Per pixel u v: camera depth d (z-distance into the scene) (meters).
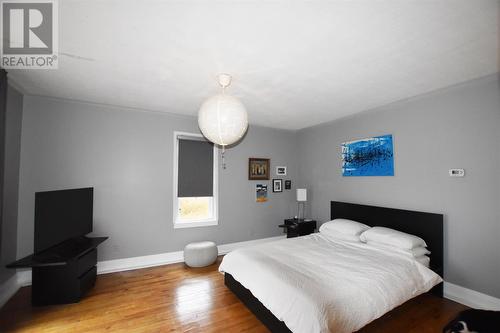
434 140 2.89
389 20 1.53
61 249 2.72
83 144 3.32
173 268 3.57
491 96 2.44
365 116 3.75
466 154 2.62
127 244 3.57
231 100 2.19
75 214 2.88
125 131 3.61
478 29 1.63
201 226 4.15
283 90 2.82
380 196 3.51
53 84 2.68
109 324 2.19
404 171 3.21
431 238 2.83
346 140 4.09
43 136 3.09
